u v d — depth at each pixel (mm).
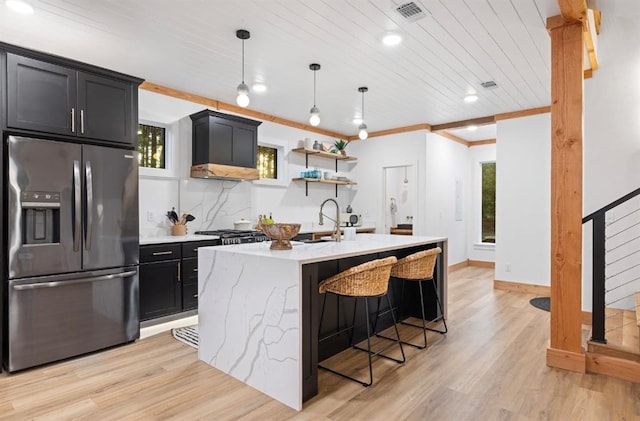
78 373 2693
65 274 2926
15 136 2715
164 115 4398
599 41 3797
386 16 2799
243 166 4828
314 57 3521
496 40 3184
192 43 3229
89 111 3109
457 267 7133
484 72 3910
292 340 2252
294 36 3105
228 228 5105
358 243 3318
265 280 2422
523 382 2525
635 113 3660
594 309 2750
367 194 6898
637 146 3652
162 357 2990
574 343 2695
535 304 4551
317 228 6285
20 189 2707
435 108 5234
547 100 4836
